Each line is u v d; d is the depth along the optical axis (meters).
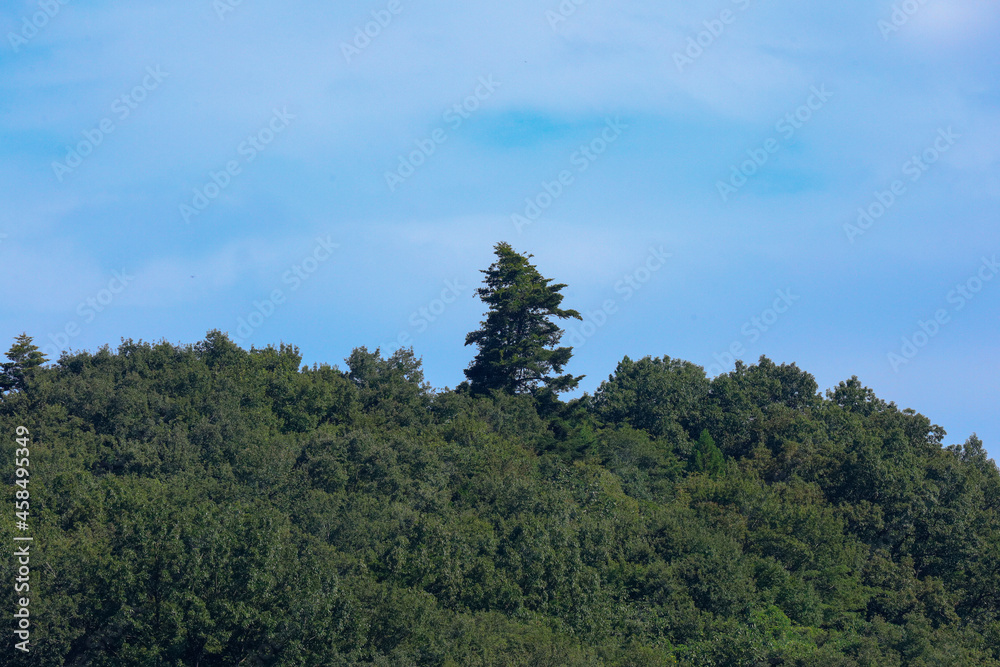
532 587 122.81
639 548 143.38
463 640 105.12
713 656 121.88
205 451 155.62
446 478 152.50
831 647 126.62
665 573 136.38
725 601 135.75
